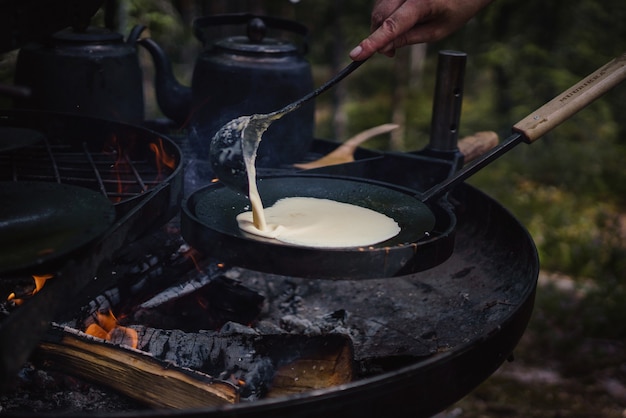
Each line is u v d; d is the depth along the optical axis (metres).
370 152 2.14
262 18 2.13
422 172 2.01
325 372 1.37
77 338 1.27
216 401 1.19
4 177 1.67
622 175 7.50
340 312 1.76
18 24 1.14
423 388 1.10
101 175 1.78
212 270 1.74
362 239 1.35
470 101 9.53
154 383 1.23
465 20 1.70
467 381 1.19
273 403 0.95
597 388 3.17
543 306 3.93
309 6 9.21
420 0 1.55
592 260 4.87
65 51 2.04
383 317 1.75
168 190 1.42
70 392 1.32
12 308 1.48
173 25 4.67
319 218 1.46
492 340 1.21
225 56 1.96
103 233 1.09
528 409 2.96
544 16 7.58
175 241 1.73
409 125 10.20
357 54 1.46
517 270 1.71
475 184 6.93
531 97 8.01
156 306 1.58
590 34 7.76
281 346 1.39
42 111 1.96
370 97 11.66
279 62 1.95
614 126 8.44
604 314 3.84
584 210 6.54
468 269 1.85
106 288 1.56
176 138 2.26
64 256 1.01
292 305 1.86
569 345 3.51
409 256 1.23
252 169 1.36
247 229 1.34
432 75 12.17
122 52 2.11
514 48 7.78
